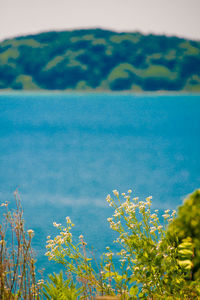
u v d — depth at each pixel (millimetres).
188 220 6332
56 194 57688
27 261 6730
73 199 53500
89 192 59719
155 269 6707
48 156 104812
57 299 6957
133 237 7008
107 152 111000
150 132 157375
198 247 6164
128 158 100875
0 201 51156
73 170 84000
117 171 82438
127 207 7262
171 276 6613
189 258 6285
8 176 76812
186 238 6297
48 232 31125
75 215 40625
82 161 96312
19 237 6453
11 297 6324
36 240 26438
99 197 55094
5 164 92125
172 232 6758
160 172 80812
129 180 71625
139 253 6875
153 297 6629
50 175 77812
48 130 160500
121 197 53812
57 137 143250
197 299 6211
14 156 104438
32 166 89375
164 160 97625
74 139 138750
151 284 6680
